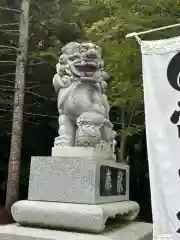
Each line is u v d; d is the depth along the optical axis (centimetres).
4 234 429
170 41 378
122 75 997
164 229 349
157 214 354
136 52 949
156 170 360
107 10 1069
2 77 1320
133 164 1335
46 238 409
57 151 491
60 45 1166
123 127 1104
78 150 480
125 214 579
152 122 369
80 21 1170
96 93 525
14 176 1057
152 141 366
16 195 1049
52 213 448
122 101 1029
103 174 485
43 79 1302
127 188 602
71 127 514
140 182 1338
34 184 482
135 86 1011
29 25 1184
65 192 466
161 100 370
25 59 1107
